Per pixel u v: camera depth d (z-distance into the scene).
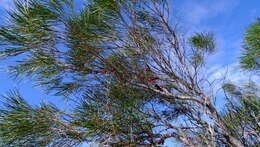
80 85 1.81
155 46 1.84
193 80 1.78
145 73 1.72
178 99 1.76
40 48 1.63
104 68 1.75
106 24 1.83
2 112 1.50
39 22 1.54
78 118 1.61
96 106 1.59
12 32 1.55
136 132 1.61
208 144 1.38
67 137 1.54
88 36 1.62
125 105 1.54
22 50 1.61
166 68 1.84
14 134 1.45
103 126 1.50
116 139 1.51
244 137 1.68
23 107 1.56
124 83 1.66
